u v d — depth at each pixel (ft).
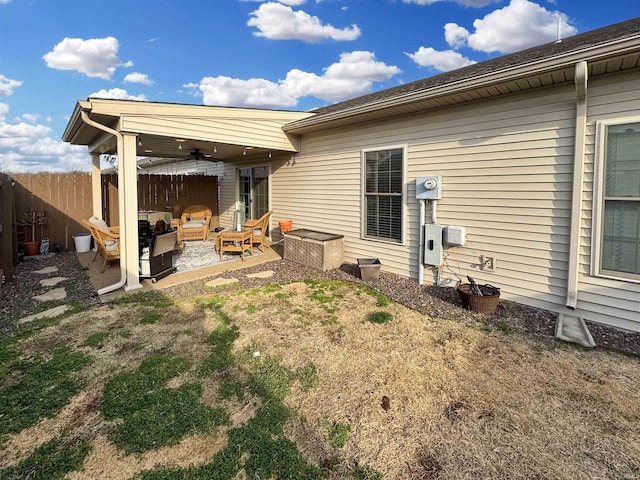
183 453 6.59
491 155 14.97
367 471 6.23
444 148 16.62
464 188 15.99
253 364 9.87
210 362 9.94
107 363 9.86
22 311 14.11
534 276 14.12
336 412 7.82
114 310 14.14
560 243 13.34
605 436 7.03
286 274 19.94
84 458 6.48
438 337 11.70
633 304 11.85
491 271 15.40
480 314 13.69
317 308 14.43
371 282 18.26
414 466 6.34
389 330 12.27
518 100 14.01
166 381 8.98
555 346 11.00
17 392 8.46
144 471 6.18
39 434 7.09
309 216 25.17
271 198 28.94
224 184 36.42
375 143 19.93
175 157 34.58
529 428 7.28
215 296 15.94
